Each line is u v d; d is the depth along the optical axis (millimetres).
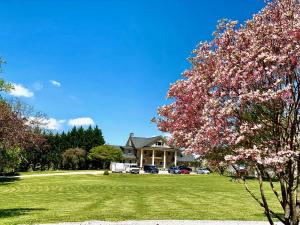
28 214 22484
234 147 10188
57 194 38969
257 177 11164
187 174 84812
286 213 10703
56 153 108438
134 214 22422
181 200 32219
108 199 33062
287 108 10273
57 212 23469
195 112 11539
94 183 57062
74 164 109500
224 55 11570
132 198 33969
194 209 25672
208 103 10438
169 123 12414
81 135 117250
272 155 9664
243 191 42375
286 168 10703
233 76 10391
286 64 9945
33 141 59875
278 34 10211
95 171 92500
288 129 10391
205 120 10672
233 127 10281
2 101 39062
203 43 12164
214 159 10969
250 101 9914
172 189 45469
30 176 74250
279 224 19719
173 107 12258
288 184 10359
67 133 116500
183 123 11773
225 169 11719
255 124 9945
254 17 11344
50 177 72062
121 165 88688
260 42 10547
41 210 24719
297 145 10297
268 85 10266
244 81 9992
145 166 90938
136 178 71562
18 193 40781
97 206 27250
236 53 10711
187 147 11562
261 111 10234
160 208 26016
